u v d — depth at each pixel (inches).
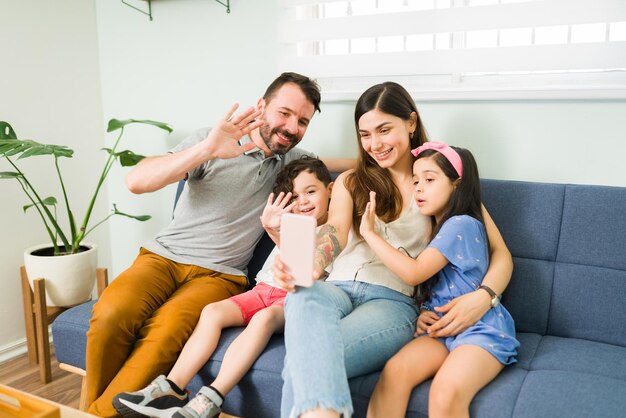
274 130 68.8
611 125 66.7
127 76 97.8
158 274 66.9
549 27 73.2
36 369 85.3
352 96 79.6
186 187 73.9
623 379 50.2
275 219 55.7
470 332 53.3
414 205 62.5
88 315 65.3
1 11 84.4
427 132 76.7
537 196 63.9
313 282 51.4
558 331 62.2
